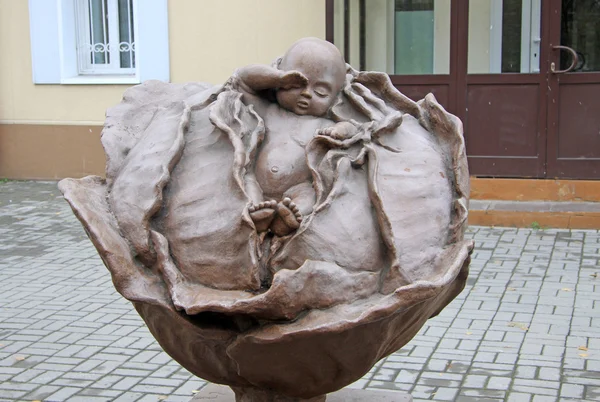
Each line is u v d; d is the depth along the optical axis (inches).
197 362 107.7
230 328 99.8
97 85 410.3
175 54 395.9
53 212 354.0
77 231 320.2
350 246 99.3
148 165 106.5
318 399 117.3
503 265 260.4
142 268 102.2
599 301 223.8
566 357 184.7
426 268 101.3
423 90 327.0
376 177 103.3
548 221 305.6
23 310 224.5
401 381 173.0
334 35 332.2
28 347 196.5
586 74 313.9
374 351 101.6
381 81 119.2
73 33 416.2
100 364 185.8
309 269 94.7
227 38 388.8
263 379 104.3
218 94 115.0
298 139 107.9
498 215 308.3
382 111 112.5
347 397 130.1
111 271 99.1
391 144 110.0
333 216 100.3
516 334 200.1
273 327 94.9
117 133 116.3
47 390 171.2
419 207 104.7
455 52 322.0
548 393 165.9
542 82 317.4
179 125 109.7
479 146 325.4
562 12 314.0
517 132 322.0
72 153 418.9
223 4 386.6
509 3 316.2
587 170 318.3
